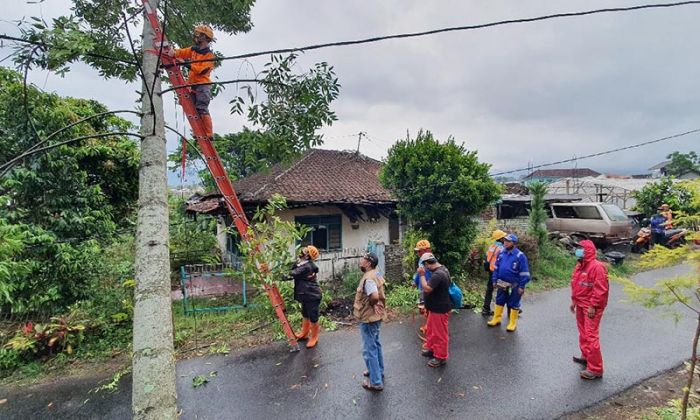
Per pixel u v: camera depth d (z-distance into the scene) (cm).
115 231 748
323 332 659
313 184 1167
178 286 950
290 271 609
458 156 899
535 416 389
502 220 1555
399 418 391
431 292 505
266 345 600
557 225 1524
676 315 378
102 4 348
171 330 234
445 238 924
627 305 789
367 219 1166
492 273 711
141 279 231
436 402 419
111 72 366
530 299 853
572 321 693
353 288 898
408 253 949
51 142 604
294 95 335
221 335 642
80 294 655
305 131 355
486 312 736
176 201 1402
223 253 1320
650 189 1791
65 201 639
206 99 430
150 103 251
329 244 1122
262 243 598
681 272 1090
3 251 483
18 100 572
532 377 473
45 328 575
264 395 445
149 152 255
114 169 771
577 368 496
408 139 970
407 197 935
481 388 448
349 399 430
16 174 575
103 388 481
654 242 1339
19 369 536
